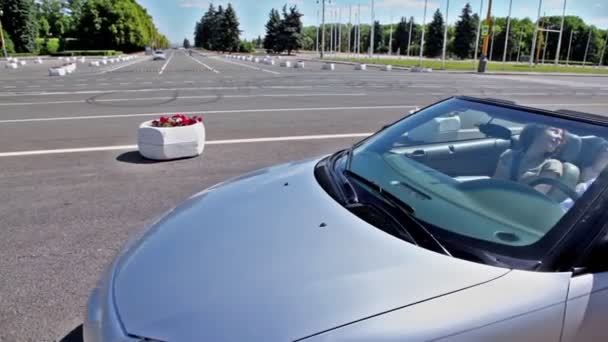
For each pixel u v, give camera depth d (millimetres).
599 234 1458
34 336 2326
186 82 19391
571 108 12453
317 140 7488
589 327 1348
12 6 64250
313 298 1307
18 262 3119
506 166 2133
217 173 5449
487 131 2354
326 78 22641
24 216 3992
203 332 1260
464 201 1852
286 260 1500
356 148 2631
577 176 1784
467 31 78375
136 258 1749
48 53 67750
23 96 13695
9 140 7223
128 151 6527
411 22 77562
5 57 47906
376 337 1193
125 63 42250
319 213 1811
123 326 1386
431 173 2193
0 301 2637
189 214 2053
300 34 86688
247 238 1682
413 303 1271
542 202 1730
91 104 11844
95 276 2939
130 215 4047
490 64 53469
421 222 1695
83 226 3777
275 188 2174
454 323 1236
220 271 1499
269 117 9820
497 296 1307
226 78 22000
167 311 1370
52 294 2717
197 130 6191
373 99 13414
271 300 1321
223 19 99188
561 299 1325
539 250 1472
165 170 5547
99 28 77125
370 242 1556
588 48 88375
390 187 2045
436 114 2709
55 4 91562
